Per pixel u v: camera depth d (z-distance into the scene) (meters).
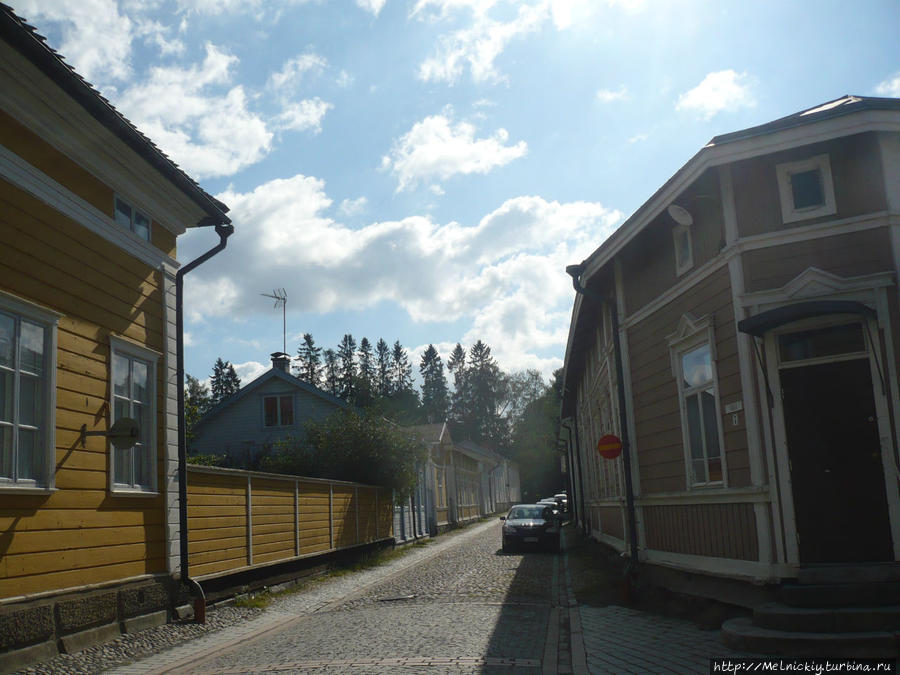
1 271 8.65
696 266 11.38
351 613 12.48
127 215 11.48
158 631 10.62
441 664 8.07
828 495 9.35
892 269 9.38
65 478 9.41
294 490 17.16
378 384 106.31
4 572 8.25
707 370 11.09
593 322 19.58
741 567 10.10
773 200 10.05
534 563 20.69
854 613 8.08
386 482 24.97
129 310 11.30
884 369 9.20
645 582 13.61
